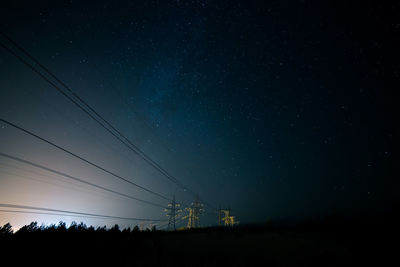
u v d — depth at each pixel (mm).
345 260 8555
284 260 8422
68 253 7418
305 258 8766
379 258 8547
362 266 7855
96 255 7707
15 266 6312
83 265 6852
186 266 7145
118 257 7945
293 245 11117
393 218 13492
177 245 10844
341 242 11664
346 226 15352
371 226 13664
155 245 10289
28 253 6930
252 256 8805
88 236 9688
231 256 8727
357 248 10195
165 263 7328
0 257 6469
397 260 8195
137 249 9422
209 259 8016
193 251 9562
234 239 12766
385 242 10320
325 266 7812
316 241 12172
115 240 9914
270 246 10914
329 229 15453
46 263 6629
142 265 7055
